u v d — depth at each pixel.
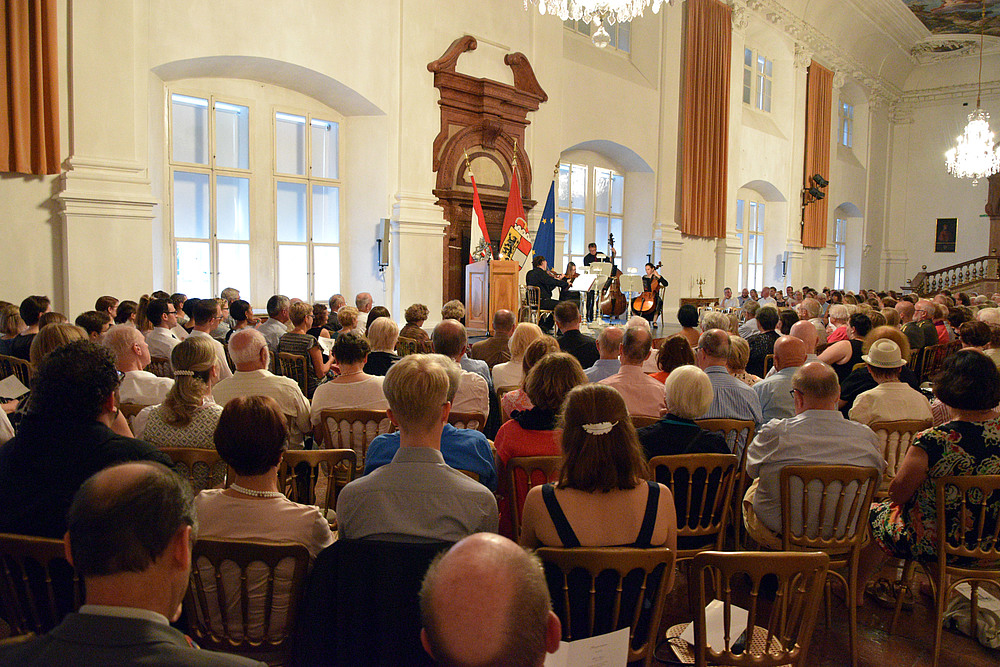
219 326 5.92
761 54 16.86
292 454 2.47
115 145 6.66
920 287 21.14
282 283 8.96
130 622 1.03
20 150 6.04
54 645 1.00
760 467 2.78
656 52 13.23
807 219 18.16
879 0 17.45
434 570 0.87
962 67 21.47
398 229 9.05
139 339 3.32
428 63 9.23
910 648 2.73
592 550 1.70
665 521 1.88
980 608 2.80
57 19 6.28
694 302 14.02
